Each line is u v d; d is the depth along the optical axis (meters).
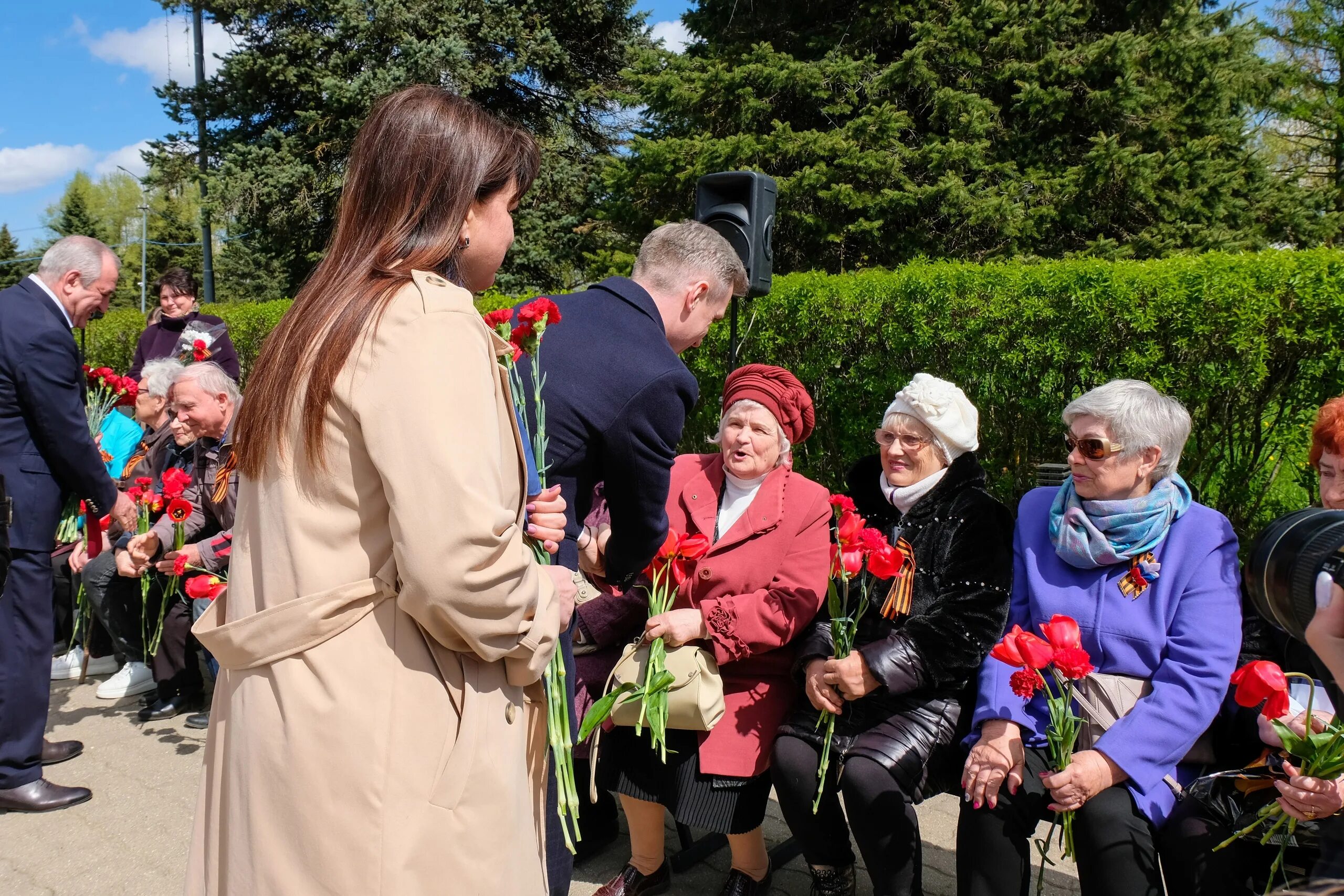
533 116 19.88
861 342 6.14
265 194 17.69
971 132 11.95
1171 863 2.06
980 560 2.46
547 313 1.82
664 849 2.93
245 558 1.39
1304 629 1.15
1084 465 2.33
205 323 6.83
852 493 2.82
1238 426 4.54
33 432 3.29
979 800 2.18
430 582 1.20
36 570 3.28
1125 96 11.70
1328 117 16.38
